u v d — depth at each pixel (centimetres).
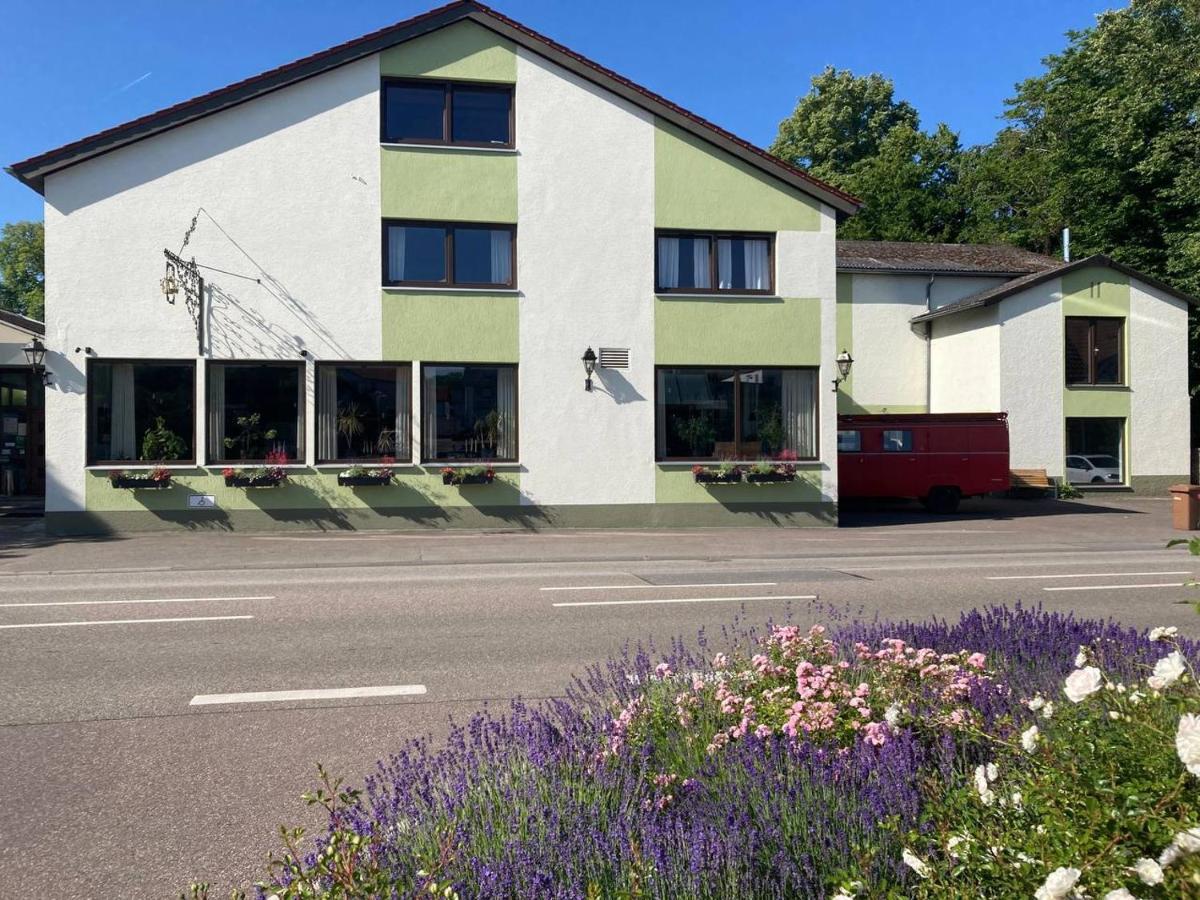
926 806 311
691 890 274
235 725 550
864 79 5072
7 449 2381
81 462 1709
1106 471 2830
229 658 720
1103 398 2800
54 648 755
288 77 1781
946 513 2362
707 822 318
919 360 3016
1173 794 228
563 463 1880
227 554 1439
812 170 5075
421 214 1836
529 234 1875
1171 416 2839
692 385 1947
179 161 1750
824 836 301
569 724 437
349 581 1139
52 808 429
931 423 2400
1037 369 2750
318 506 1791
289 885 267
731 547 1573
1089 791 251
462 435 1855
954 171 4831
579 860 292
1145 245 3462
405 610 928
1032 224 4150
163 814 421
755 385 1970
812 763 354
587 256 1895
